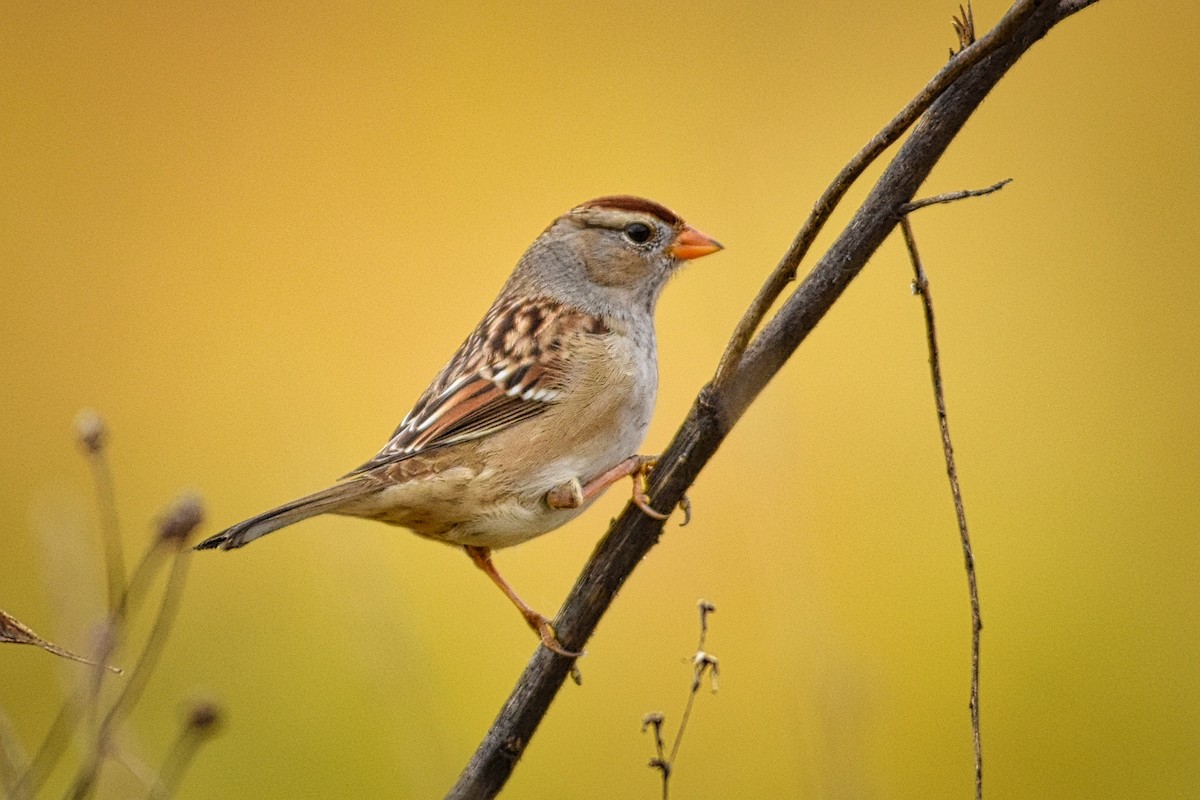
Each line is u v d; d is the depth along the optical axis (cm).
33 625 1183
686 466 616
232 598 1202
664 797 602
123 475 1398
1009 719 1177
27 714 1081
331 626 1145
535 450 765
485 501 752
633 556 627
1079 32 1777
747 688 1190
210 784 1063
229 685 1137
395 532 1266
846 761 650
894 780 1159
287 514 671
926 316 592
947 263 1566
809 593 701
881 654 1226
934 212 1617
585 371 784
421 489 732
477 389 762
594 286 870
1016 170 1684
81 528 676
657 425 1358
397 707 779
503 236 1688
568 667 627
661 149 1742
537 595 1245
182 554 507
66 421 1454
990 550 1305
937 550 1309
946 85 523
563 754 1145
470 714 1162
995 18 1798
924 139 568
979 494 1356
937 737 1173
